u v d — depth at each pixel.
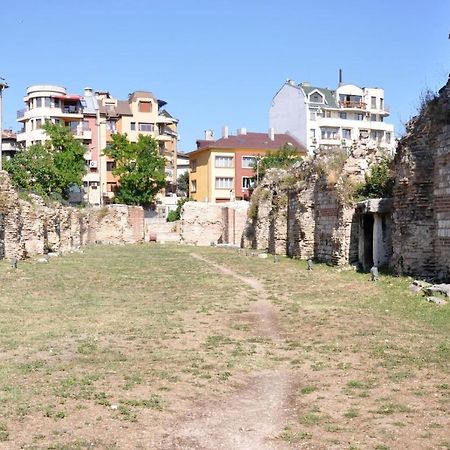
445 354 12.48
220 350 13.54
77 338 14.42
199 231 68.31
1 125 66.25
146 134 85.69
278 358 12.83
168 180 94.88
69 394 9.88
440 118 21.17
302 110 93.81
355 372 11.53
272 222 43.62
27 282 25.02
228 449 7.90
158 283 26.06
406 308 17.69
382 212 26.33
